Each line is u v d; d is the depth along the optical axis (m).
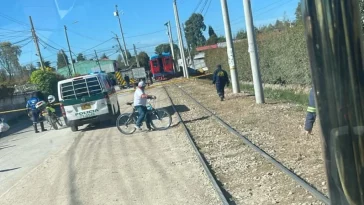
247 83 30.11
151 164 9.12
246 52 29.28
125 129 14.23
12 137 19.52
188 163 8.71
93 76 16.55
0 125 20.70
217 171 7.83
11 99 33.03
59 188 8.12
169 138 12.16
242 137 10.34
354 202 1.56
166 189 7.09
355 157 1.55
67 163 10.45
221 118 14.56
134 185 7.61
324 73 1.57
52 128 20.34
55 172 9.63
